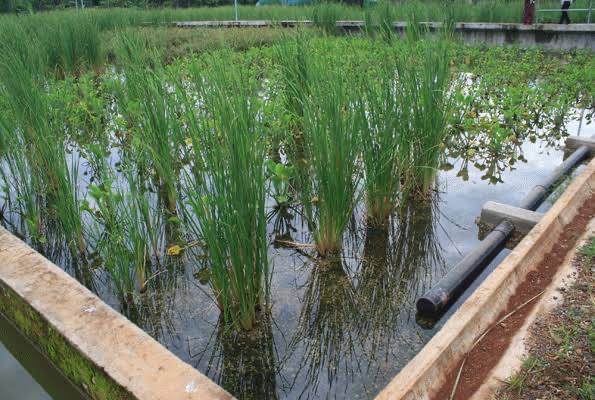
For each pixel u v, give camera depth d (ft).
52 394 7.32
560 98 17.52
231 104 7.50
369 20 26.84
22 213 11.35
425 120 11.19
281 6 50.85
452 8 28.30
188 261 9.73
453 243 10.21
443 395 5.80
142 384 5.83
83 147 14.94
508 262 7.89
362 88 10.27
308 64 11.79
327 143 8.93
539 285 7.73
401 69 11.16
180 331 7.94
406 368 5.89
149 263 9.66
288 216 11.36
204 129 7.91
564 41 30.37
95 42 26.23
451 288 8.21
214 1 75.51
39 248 10.53
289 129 14.74
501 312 7.16
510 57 26.71
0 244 8.89
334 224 9.37
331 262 9.55
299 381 6.89
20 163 10.90
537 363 6.02
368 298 8.59
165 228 10.85
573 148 14.73
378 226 10.67
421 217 11.19
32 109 11.69
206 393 5.66
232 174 6.95
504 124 16.42
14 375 7.56
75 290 7.57
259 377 7.00
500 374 5.92
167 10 52.90
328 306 8.39
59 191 9.84
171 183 11.37
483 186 12.77
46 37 25.43
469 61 25.62
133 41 18.16
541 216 9.96
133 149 12.91
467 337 6.52
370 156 9.78
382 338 7.64
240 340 7.70
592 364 5.95
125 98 15.60
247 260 7.40
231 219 7.15
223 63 9.93
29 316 7.45
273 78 17.37
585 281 7.56
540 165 14.14
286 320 8.08
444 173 13.58
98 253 10.07
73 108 17.21
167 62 26.40
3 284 7.85
